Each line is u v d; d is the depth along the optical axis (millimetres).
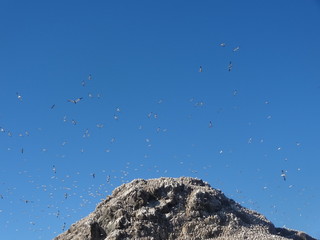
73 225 126250
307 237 128500
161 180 125375
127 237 111688
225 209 121250
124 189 125875
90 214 126688
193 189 123125
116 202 119312
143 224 113375
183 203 119125
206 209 118000
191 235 112875
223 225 115688
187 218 116062
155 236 112312
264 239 110250
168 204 117938
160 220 115062
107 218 117812
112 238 111188
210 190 124688
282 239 111938
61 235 124875
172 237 112750
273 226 126188
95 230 115688
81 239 116125
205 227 114125
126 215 116188
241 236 111500
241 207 129625
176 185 122125
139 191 119500
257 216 128375
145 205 118188
